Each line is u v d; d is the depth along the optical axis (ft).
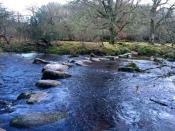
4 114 44.68
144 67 90.02
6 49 126.82
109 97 56.65
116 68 90.12
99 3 142.92
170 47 30.94
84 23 143.13
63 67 84.84
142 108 50.34
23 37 135.85
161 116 46.57
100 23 142.72
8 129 39.09
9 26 134.92
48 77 72.28
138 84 68.03
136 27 152.25
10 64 94.48
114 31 141.90
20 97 53.83
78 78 73.77
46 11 143.13
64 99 54.29
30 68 87.76
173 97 57.47
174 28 31.22
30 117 41.93
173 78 75.61
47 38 131.44
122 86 65.87
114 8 143.13
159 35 35.58
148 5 145.48
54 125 41.16
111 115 46.37
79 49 126.72
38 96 53.47
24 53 124.26
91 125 41.86
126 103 53.01
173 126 42.52
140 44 140.46
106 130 40.16
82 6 145.07
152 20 138.10
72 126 41.09
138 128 41.37
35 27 131.44
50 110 47.39
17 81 69.31
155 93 60.23
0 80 68.80
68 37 147.64
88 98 55.52
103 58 110.52
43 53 126.62
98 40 152.15
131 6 144.15
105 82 69.92
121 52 128.98
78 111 47.57
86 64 96.99
